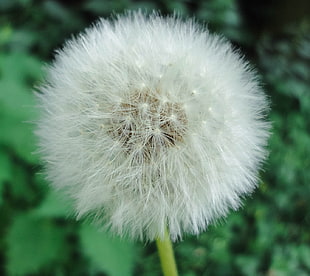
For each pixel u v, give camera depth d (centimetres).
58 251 13
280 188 19
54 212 12
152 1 22
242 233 19
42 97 9
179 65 9
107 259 12
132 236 9
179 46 9
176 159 8
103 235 12
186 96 9
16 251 13
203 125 9
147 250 17
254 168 9
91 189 9
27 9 22
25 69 14
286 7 27
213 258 18
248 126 9
